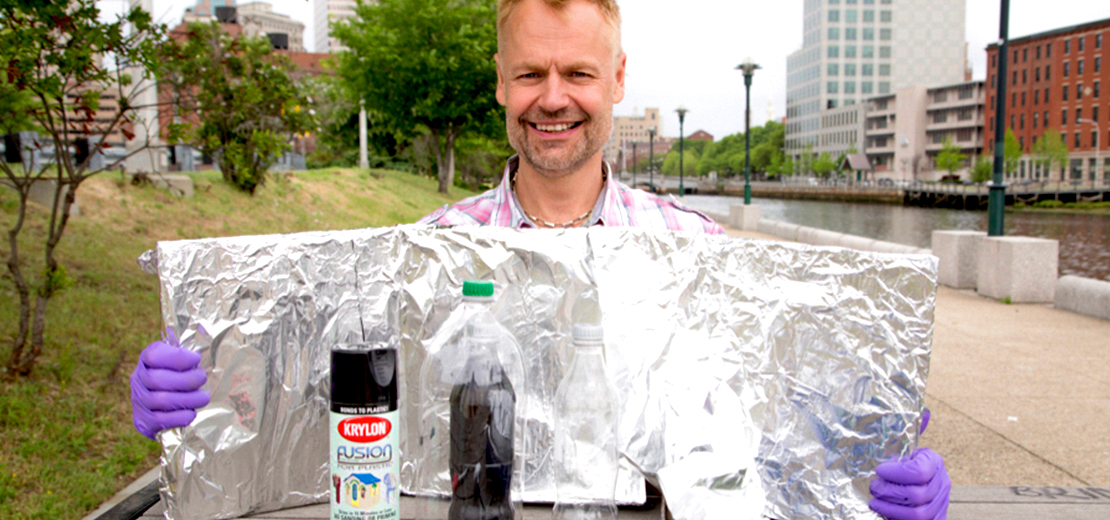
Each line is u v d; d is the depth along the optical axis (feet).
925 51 386.32
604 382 3.43
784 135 440.86
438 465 3.59
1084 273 59.88
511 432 3.38
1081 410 14.33
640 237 3.79
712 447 3.14
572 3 4.55
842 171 341.21
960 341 20.39
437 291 3.81
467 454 3.35
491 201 5.52
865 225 125.90
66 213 13.17
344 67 70.95
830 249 3.63
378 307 3.83
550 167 4.89
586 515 3.44
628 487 3.79
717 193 369.09
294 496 3.87
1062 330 21.80
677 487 2.92
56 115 14.52
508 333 3.57
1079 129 242.37
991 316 24.04
